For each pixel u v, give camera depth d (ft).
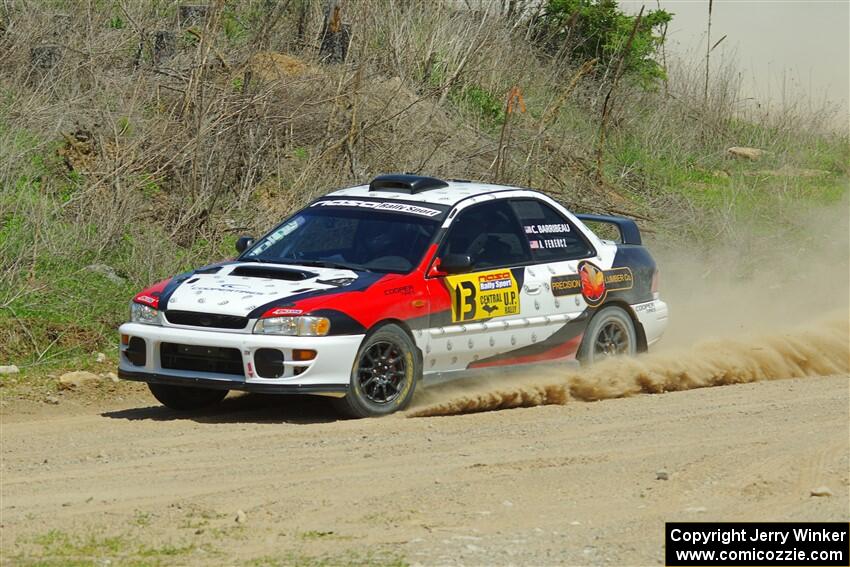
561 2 156.66
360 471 52.37
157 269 91.81
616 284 76.89
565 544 42.52
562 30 157.99
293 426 61.62
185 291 64.59
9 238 88.84
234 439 58.39
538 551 41.63
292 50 127.03
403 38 132.67
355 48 127.85
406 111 119.14
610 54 155.74
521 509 46.96
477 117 132.36
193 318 63.05
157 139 103.30
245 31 127.44
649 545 42.50
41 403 69.82
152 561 40.11
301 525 44.45
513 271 70.90
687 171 147.95
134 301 65.77
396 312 64.39
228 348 61.57
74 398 71.61
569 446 57.31
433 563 40.06
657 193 135.64
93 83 109.40
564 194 122.93
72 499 47.88
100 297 86.38
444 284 67.15
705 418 64.08
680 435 59.88
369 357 63.62
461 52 137.90
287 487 49.60
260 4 131.54
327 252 69.15
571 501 48.11
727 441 58.29
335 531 43.75
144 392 74.33
